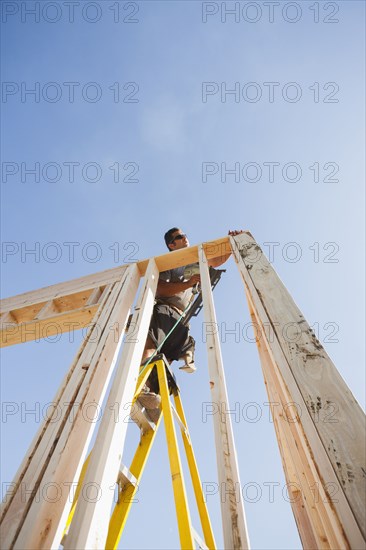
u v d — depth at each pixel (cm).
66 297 234
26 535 100
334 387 120
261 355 197
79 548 94
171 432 188
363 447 102
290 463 175
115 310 187
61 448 122
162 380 226
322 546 123
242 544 87
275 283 170
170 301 282
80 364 157
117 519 176
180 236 349
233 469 103
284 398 151
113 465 121
